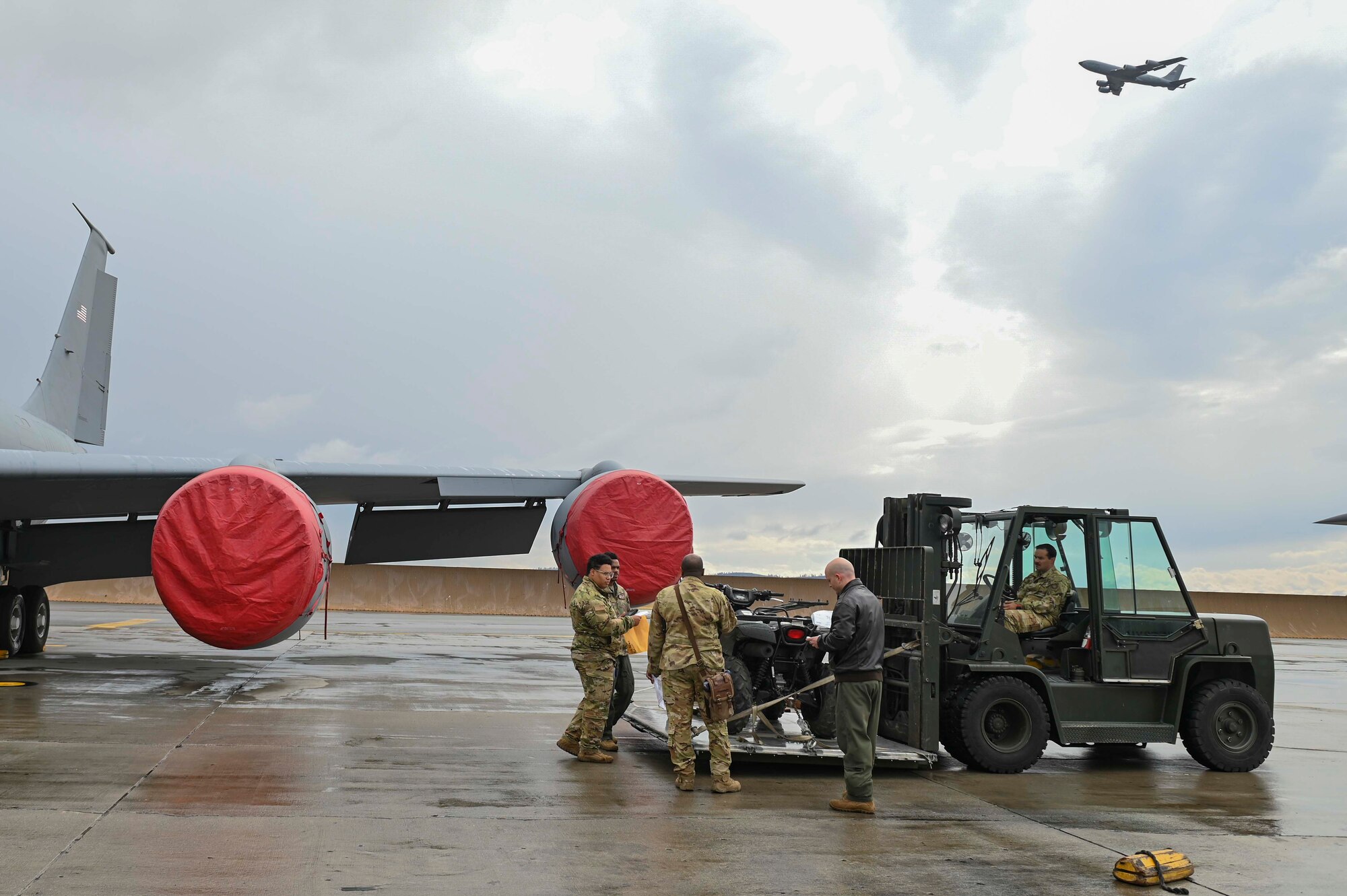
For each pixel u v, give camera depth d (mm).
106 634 17016
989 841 5133
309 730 7551
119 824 4727
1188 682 7660
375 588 28578
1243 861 4895
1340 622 31406
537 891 4031
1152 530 7602
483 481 10961
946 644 7375
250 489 8617
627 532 10016
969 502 7461
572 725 7047
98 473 8859
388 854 4441
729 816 5508
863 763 5684
